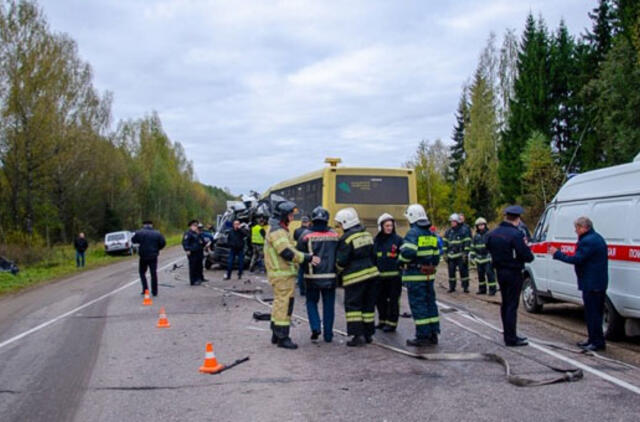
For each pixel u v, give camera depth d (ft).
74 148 132.16
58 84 121.70
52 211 137.49
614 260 28.25
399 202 53.36
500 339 28.09
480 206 146.00
